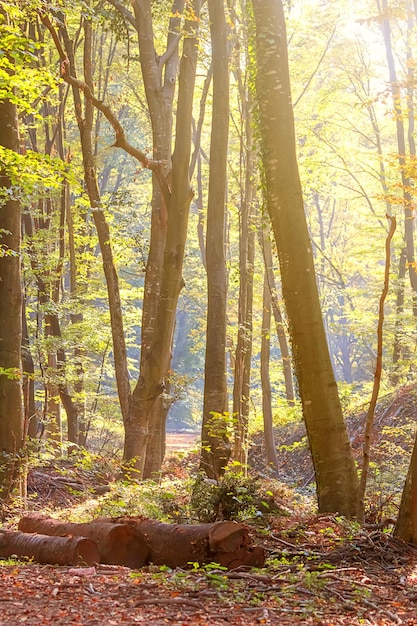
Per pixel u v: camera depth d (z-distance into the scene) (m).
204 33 17.86
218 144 16.19
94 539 7.83
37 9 13.21
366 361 49.88
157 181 18.97
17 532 8.36
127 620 5.30
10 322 14.91
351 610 6.00
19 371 14.65
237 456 19.09
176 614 5.57
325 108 32.12
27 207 23.20
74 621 5.23
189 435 50.38
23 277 22.97
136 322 29.50
